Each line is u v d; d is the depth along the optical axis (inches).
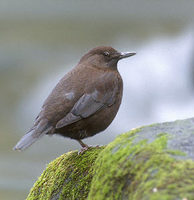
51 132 259.4
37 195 228.5
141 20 1190.3
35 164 552.1
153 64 835.4
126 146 177.3
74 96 263.4
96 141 598.5
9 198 467.8
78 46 1025.5
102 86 276.2
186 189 146.3
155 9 1273.4
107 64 300.2
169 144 169.6
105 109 276.5
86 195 207.2
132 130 189.3
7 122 674.8
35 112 706.2
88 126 270.8
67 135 271.6
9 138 628.7
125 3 1318.9
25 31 1107.9
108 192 173.3
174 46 956.6
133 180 165.0
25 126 668.7
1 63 874.8
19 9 1270.9
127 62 836.0
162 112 698.2
